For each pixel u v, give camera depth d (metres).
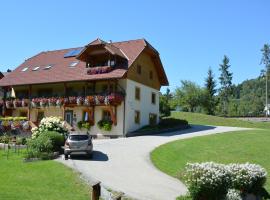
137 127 45.25
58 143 30.70
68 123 45.94
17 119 44.53
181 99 95.25
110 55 44.00
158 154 29.52
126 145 34.12
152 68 49.97
